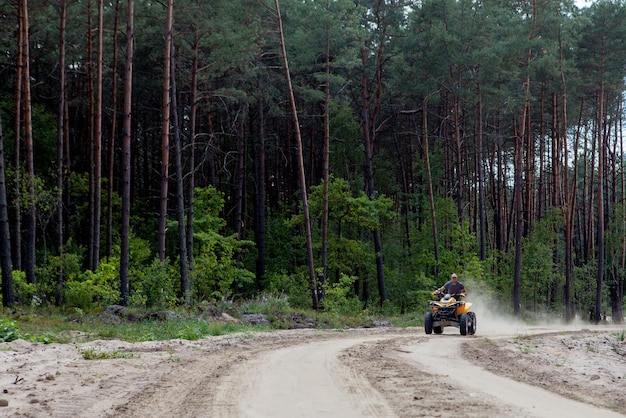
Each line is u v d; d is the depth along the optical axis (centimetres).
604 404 803
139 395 830
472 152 5872
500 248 5269
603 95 5459
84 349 1444
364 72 4612
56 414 703
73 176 4162
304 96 4266
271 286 4034
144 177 5300
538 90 4991
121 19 3678
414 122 5972
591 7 4869
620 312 5391
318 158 5706
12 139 4212
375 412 691
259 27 3644
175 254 4825
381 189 5725
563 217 4934
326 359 1278
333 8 3856
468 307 2261
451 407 722
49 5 3369
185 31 3294
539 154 6116
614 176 6141
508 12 4491
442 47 4425
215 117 5075
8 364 1148
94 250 3158
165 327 2075
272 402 767
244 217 5047
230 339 1862
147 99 5153
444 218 4903
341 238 4444
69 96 4678
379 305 4556
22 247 4359
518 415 682
